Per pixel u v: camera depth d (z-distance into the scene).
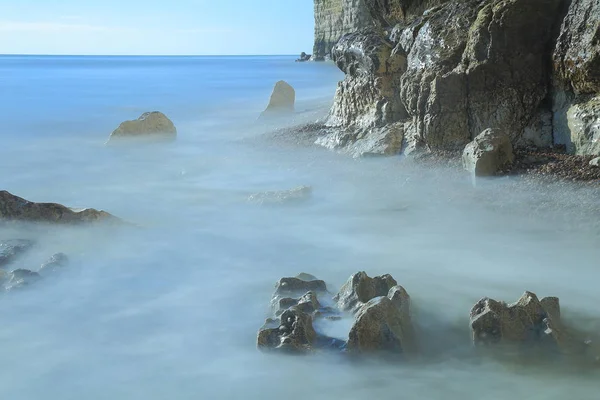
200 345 5.64
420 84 11.67
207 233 8.91
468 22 11.68
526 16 10.66
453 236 8.37
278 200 10.12
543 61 10.94
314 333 5.57
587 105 10.12
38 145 17.75
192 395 4.89
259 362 5.34
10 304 6.50
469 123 11.23
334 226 9.04
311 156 13.27
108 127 22.30
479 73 10.99
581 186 9.05
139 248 8.24
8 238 8.40
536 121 10.96
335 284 6.89
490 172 9.90
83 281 7.13
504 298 6.45
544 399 4.75
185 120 22.94
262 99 31.14
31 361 5.41
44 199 11.29
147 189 11.78
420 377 5.11
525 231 8.23
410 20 14.66
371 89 13.53
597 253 7.45
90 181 12.73
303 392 4.94
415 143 11.85
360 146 12.77
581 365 5.17
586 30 9.91
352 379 5.07
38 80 55.94
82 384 5.06
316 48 74.75
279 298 6.21
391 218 9.23
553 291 6.58
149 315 6.27
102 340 5.77
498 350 5.38
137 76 62.94
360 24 61.56
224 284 7.04
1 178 13.24
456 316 6.11
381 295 6.10
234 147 15.44
